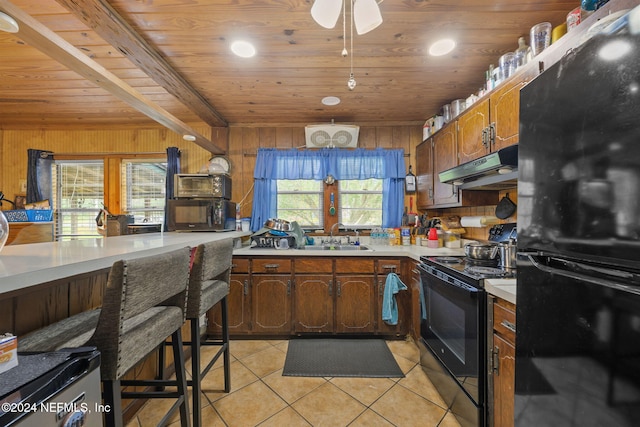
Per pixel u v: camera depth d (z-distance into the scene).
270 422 1.51
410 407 1.62
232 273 2.48
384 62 1.93
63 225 3.19
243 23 1.52
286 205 3.15
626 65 0.60
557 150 0.80
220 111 2.78
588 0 1.10
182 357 1.25
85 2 1.27
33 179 3.03
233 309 2.48
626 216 0.61
